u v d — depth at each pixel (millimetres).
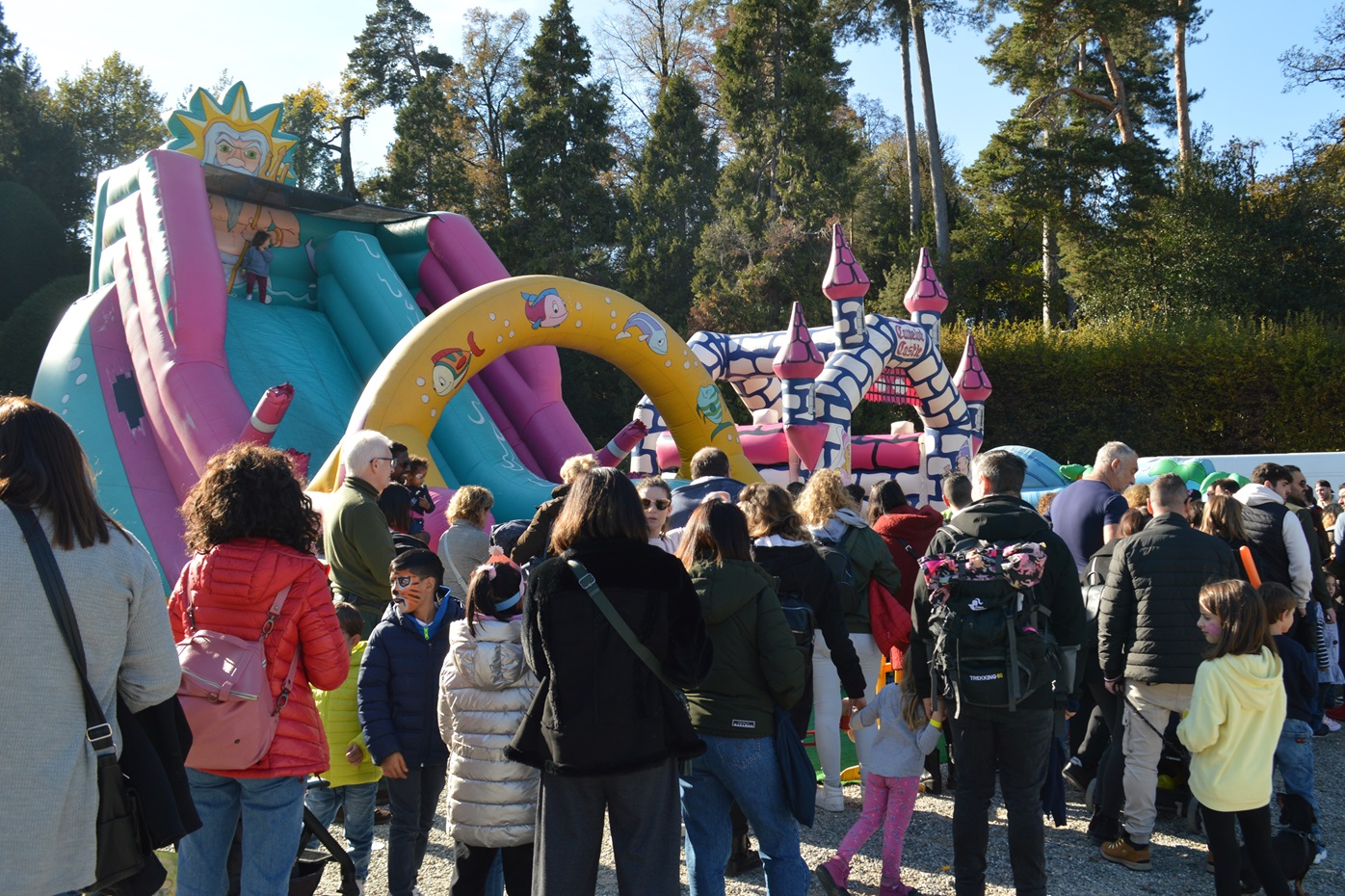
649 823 3146
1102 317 30453
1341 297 28328
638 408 16281
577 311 10172
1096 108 35375
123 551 2500
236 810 3303
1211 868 4664
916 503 16984
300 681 3344
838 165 31969
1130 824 4652
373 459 5051
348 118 42438
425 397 8938
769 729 3656
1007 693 3807
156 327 10320
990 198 33156
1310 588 5742
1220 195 29969
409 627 4086
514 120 33688
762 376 17250
